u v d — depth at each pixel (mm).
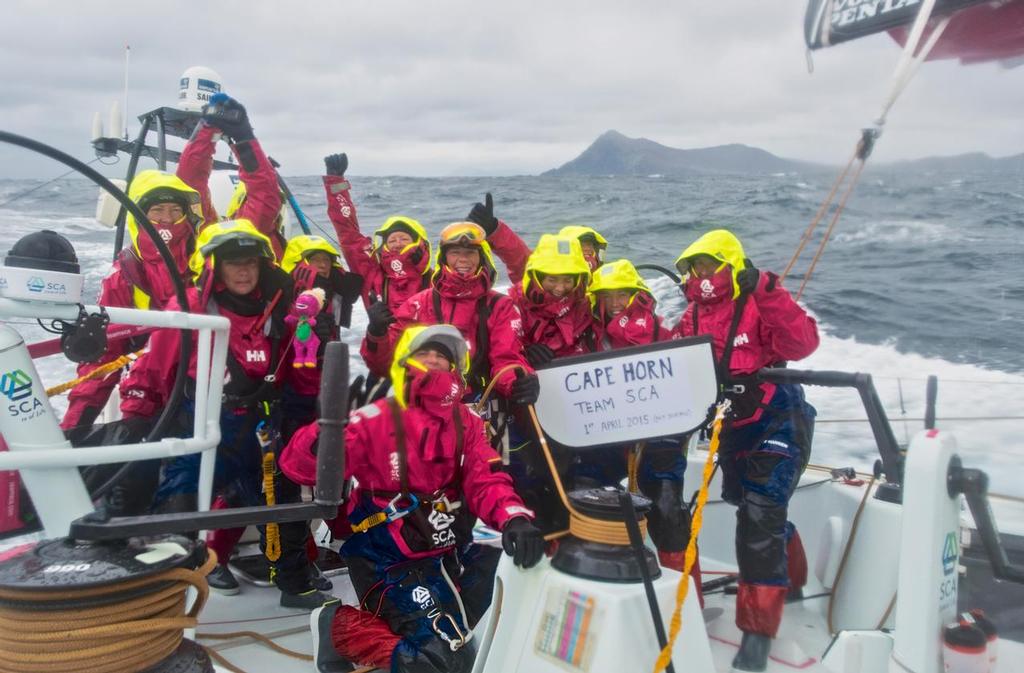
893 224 15844
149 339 3172
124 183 4617
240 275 3000
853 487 3791
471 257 3246
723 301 3207
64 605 1895
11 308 2143
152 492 3207
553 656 2254
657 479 3283
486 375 3328
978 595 3207
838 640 2855
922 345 9508
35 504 2279
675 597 2273
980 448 6129
